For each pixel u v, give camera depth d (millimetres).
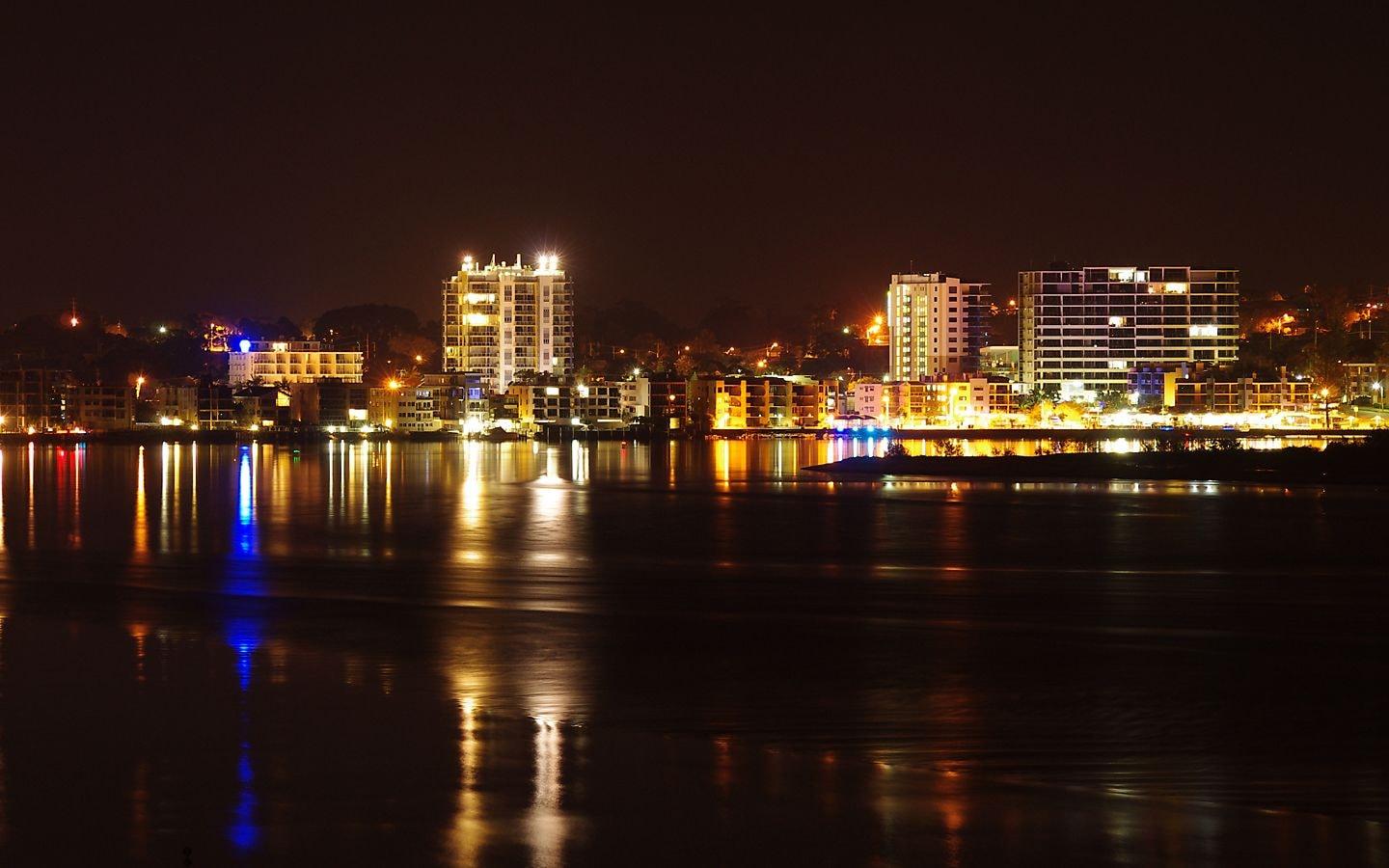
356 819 26828
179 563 65188
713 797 27984
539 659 40469
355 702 35156
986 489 126438
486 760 30234
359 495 121875
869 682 37312
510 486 135625
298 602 51562
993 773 29406
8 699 35375
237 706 34719
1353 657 40375
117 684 37156
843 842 25688
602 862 24906
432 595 53500
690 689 36656
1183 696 35562
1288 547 71750
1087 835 25906
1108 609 49438
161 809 27391
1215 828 26141
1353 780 28766
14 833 26203
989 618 47531
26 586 55906
